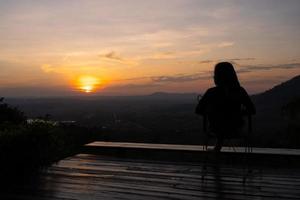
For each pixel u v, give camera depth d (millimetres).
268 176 4438
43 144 5125
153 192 3828
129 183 4203
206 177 4434
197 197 3643
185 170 4828
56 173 4707
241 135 4523
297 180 4242
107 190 3918
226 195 3697
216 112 4402
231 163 5176
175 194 3746
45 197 3703
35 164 5000
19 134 4750
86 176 4551
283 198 3588
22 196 3742
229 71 4383
